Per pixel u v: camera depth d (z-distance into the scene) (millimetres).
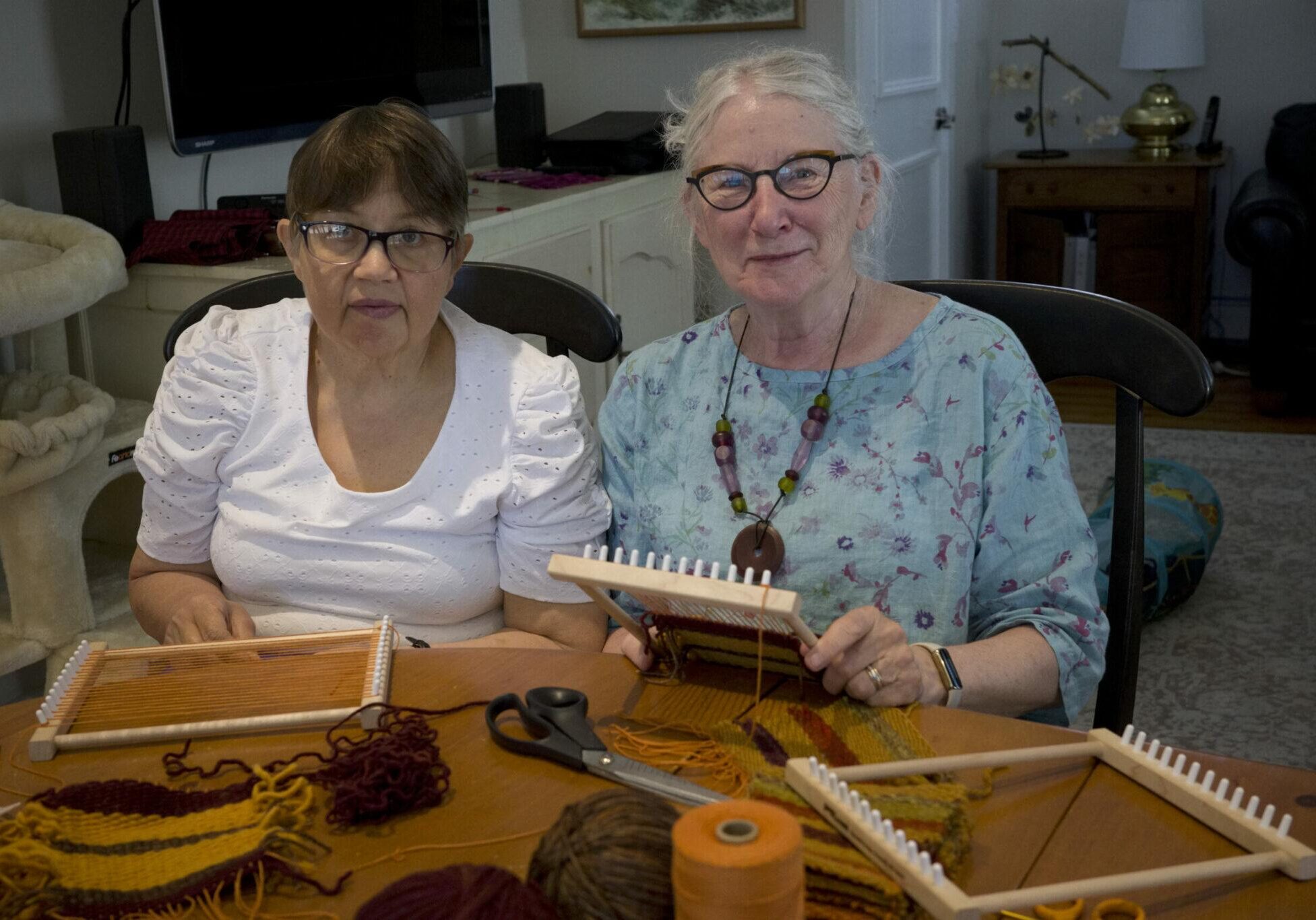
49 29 2402
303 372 1337
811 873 720
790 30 3678
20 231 2156
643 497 1346
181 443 1342
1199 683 2479
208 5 2412
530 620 1359
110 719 965
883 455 1230
